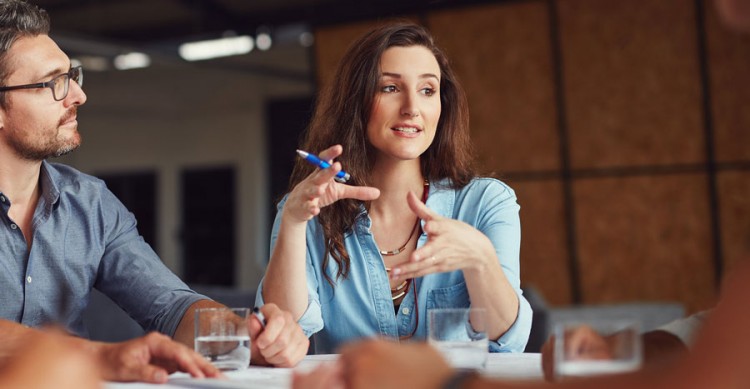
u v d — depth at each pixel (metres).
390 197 2.08
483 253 1.66
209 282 12.41
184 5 8.52
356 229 2.04
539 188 6.13
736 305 0.65
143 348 1.36
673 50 5.81
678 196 5.80
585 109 6.03
